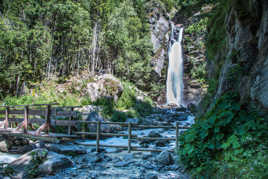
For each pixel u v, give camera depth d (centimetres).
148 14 3806
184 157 509
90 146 952
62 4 2083
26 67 1809
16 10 2045
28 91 1825
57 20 2172
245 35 575
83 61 2567
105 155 784
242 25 584
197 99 3148
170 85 3600
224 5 887
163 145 971
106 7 2680
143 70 3111
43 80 2041
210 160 448
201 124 520
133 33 3253
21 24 1911
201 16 1194
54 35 2250
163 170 612
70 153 787
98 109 1689
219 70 777
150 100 2792
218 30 920
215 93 734
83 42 2423
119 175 571
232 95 532
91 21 2656
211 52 954
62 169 610
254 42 555
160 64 3600
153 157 752
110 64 2862
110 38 2666
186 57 3497
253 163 363
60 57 2369
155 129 1573
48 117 832
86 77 2294
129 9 3114
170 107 2948
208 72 1009
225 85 591
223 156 432
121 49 2862
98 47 2752
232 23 682
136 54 3145
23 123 861
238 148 407
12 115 1252
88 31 2367
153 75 3416
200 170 444
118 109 1986
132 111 1997
